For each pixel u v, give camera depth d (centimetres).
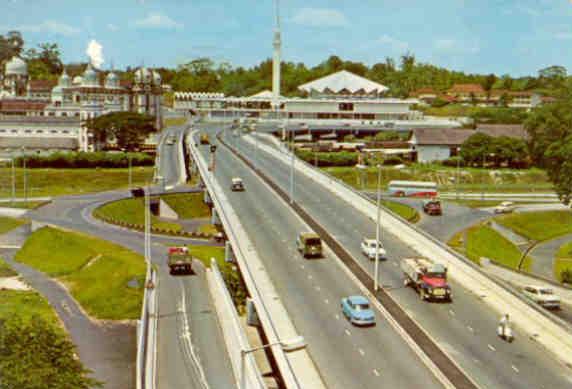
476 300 8044
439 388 5662
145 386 6225
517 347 6575
